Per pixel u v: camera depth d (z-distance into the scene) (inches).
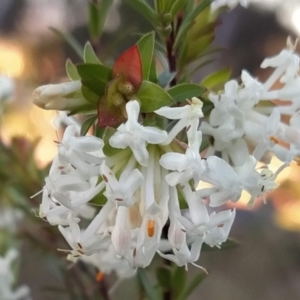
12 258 7.3
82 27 10.6
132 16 8.2
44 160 8.5
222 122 3.8
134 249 3.4
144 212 3.3
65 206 3.3
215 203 3.4
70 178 3.3
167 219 3.6
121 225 3.3
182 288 5.2
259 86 3.8
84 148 3.2
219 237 3.4
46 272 9.9
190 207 3.3
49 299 9.8
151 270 5.8
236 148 3.9
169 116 3.2
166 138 3.2
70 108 3.6
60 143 3.3
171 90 3.7
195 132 3.2
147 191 3.3
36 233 7.3
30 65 10.5
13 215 7.6
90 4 5.8
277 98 3.9
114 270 6.5
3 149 7.0
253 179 3.4
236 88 3.8
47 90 3.5
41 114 9.4
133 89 3.5
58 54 10.4
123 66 3.5
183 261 3.4
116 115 3.5
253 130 3.8
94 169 3.3
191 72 5.0
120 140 3.1
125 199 3.2
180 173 3.2
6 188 7.1
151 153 3.4
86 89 3.6
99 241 3.5
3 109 8.4
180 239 3.3
